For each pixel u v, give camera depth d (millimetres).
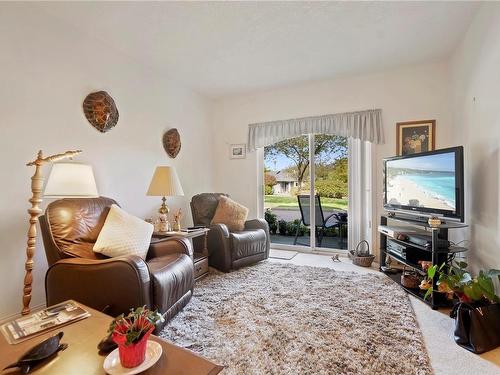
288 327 1902
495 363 1547
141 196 3340
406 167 2938
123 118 3102
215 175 4738
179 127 3975
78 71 2625
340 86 3830
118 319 1055
